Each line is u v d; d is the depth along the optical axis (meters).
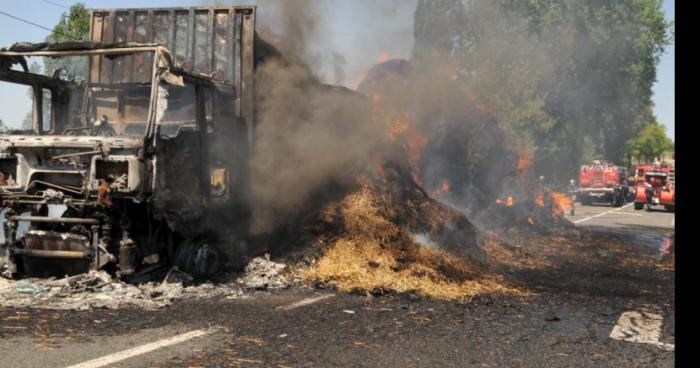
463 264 8.65
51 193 6.30
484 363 4.41
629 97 41.31
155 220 6.99
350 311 6.00
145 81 8.21
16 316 5.20
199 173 7.14
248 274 7.47
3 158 6.36
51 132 7.77
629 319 6.21
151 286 6.58
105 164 6.24
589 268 10.28
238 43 8.30
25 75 7.32
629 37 37.09
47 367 3.90
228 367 4.05
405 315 5.94
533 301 7.01
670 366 4.50
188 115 7.22
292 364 4.18
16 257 6.55
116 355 4.21
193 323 5.24
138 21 8.62
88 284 6.18
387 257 7.89
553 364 4.46
